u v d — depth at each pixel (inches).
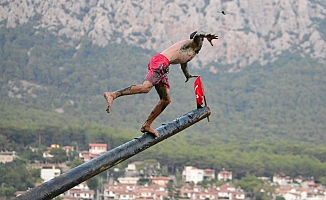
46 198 549.6
